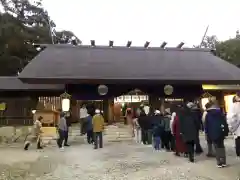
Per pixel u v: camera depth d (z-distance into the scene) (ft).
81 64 62.03
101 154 37.42
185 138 29.76
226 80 60.44
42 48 72.28
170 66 64.85
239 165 27.50
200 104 66.80
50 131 58.95
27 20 135.74
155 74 60.13
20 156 37.45
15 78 69.72
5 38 112.47
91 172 26.86
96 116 43.57
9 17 120.26
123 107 81.15
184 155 33.88
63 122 45.62
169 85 62.08
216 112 27.25
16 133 58.39
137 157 34.32
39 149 44.21
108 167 28.84
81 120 57.31
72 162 32.17
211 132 26.94
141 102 66.18
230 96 68.64
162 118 40.27
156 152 37.78
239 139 30.66
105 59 65.92
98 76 57.31
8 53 113.60
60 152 40.29
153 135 41.16
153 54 71.92
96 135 43.29
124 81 57.52
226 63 70.90
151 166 28.81
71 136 58.03
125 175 25.32
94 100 68.18
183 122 30.30
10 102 66.23
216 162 29.35
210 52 77.30
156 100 67.36
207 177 23.48
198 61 69.26
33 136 53.57
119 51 71.61
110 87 66.90
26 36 117.70
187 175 24.49
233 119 29.09
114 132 59.11
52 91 67.10
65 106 59.06
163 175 24.79
